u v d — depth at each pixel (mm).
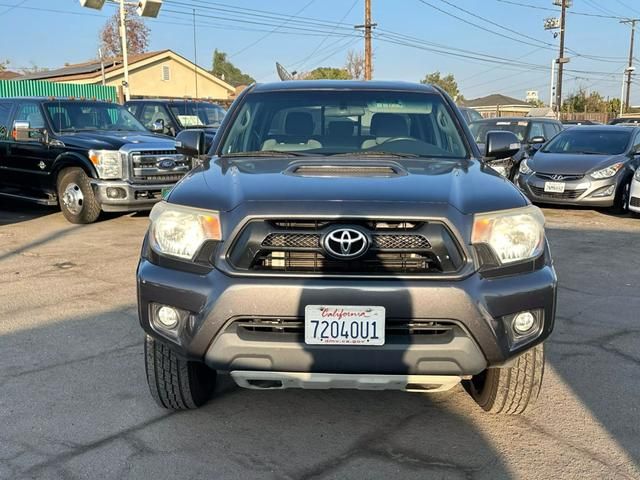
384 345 2691
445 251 2729
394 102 4297
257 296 2689
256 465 2963
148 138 9500
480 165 3693
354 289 2662
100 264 6809
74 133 9570
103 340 4543
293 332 2760
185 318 2844
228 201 2895
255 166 3484
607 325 4945
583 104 71688
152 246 2988
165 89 41406
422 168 3461
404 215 2730
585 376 3969
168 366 3209
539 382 3217
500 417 3434
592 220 10102
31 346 4422
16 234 8477
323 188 2922
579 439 3195
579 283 6215
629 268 6855
